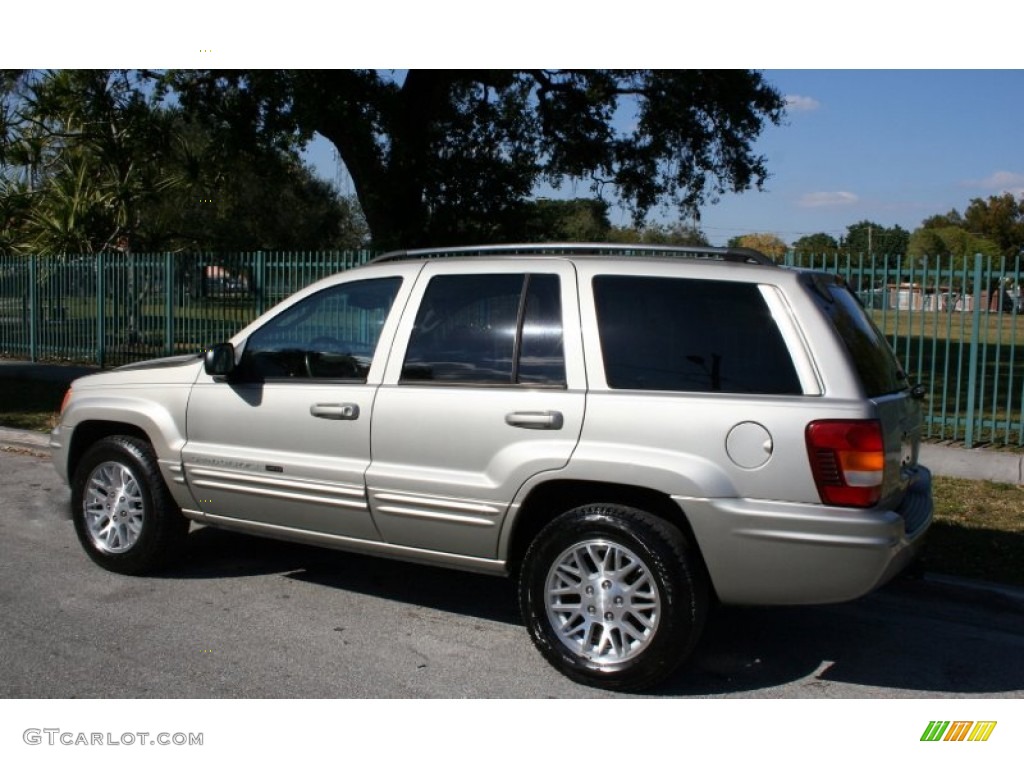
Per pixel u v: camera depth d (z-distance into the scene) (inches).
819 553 162.6
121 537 237.0
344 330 211.0
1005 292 411.2
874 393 173.5
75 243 783.1
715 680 185.8
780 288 174.6
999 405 531.5
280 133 630.5
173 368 230.8
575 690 178.2
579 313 184.4
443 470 190.4
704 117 745.6
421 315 200.4
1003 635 213.6
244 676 181.3
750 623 217.5
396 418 195.3
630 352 179.3
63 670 181.6
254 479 212.8
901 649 204.2
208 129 671.1
